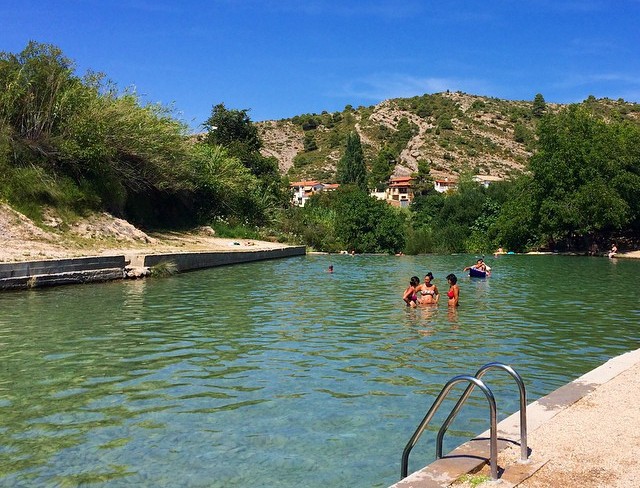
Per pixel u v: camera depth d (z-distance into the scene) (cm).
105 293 1692
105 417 649
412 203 7381
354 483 492
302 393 744
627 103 15375
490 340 1088
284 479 498
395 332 1166
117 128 3003
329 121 17912
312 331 1170
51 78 2708
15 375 815
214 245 3341
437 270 2744
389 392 751
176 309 1430
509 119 16550
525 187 4684
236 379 807
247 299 1642
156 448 563
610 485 399
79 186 2672
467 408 691
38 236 2145
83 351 962
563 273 2620
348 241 4450
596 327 1231
